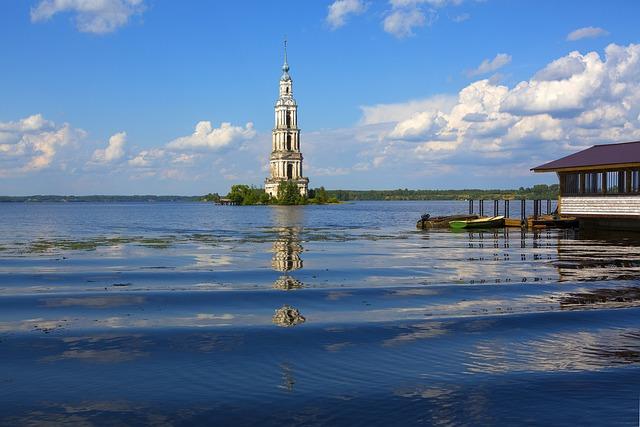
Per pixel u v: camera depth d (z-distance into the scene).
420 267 31.72
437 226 79.06
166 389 11.98
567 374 12.80
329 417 10.60
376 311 19.31
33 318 18.39
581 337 15.83
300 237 61.53
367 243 51.72
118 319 18.22
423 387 12.05
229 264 34.00
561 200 62.22
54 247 47.75
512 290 23.50
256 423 10.36
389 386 12.10
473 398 11.46
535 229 68.31
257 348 14.84
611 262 33.28
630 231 57.84
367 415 10.70
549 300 21.19
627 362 13.63
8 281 26.70
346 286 24.77
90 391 11.89
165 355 14.30
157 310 19.64
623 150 59.47
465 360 13.81
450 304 20.53
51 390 11.95
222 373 12.94
